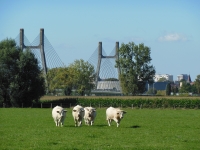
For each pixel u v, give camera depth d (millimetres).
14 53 85438
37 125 38031
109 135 30578
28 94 85250
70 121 42875
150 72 126062
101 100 89438
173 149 25172
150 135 31203
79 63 142500
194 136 31328
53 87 139375
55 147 25203
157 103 87062
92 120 38062
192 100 85562
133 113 61844
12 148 24797
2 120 44500
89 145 26094
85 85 140000
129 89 124062
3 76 85125
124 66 124938
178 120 46750
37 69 86125
